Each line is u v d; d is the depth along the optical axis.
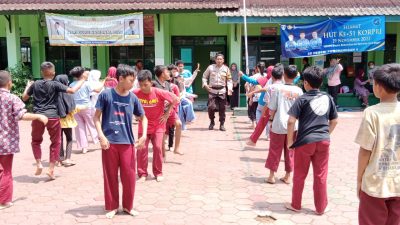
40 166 6.20
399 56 15.66
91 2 13.84
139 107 4.98
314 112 4.78
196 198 5.48
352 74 15.79
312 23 13.16
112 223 4.70
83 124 7.96
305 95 4.86
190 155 7.77
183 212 5.01
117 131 4.74
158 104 6.04
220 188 5.88
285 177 6.10
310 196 5.56
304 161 4.88
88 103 7.90
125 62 16.47
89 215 4.94
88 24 13.45
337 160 7.38
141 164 6.20
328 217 4.86
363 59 15.86
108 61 16.41
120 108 4.74
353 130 10.30
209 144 8.72
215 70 10.25
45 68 6.17
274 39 15.83
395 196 3.25
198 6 13.11
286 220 4.77
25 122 11.82
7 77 5.12
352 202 5.34
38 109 6.14
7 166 5.17
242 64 15.91
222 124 10.31
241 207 5.17
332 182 6.15
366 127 3.22
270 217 4.88
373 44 13.23
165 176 6.44
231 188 5.88
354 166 6.99
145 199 5.45
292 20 13.06
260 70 10.88
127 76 4.67
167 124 7.45
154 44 14.93
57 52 16.69
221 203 5.30
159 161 6.18
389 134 3.20
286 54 13.27
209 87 10.30
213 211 5.04
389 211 3.34
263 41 15.86
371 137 3.20
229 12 12.97
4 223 4.73
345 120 11.84
